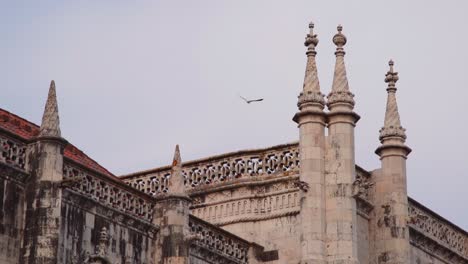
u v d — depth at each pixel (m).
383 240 79.75
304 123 75.94
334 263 73.19
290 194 77.88
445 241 87.12
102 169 72.38
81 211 61.75
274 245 77.44
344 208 74.31
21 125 67.94
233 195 79.88
